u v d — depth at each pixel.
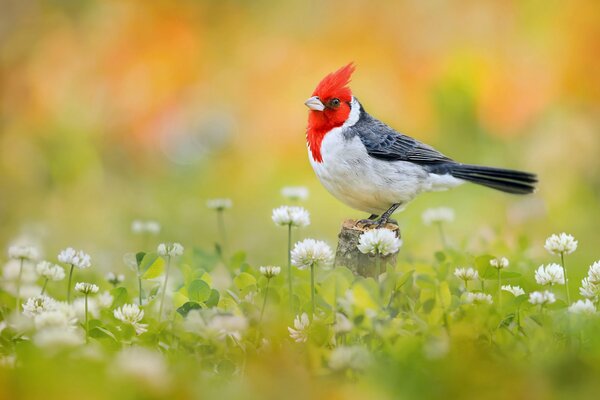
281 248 13.35
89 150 16.36
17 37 16.14
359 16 15.45
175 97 15.91
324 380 5.02
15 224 15.08
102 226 15.02
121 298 6.87
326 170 8.75
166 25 15.81
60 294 7.90
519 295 6.41
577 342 5.67
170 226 14.81
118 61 15.79
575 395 4.50
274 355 5.49
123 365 4.62
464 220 14.85
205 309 6.04
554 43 15.07
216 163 16.67
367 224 8.33
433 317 5.96
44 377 4.50
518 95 15.05
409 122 15.48
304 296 6.90
